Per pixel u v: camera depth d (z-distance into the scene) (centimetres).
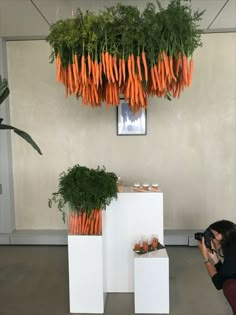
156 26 181
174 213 429
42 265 357
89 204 249
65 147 429
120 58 191
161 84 193
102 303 259
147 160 425
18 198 438
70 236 256
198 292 292
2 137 417
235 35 403
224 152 419
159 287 256
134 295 271
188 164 423
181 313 259
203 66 409
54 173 433
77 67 195
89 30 187
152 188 296
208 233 230
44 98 424
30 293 295
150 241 286
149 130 421
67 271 340
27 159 433
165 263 254
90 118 424
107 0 291
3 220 426
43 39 414
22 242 420
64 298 285
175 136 420
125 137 423
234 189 422
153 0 290
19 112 427
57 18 331
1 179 422
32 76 422
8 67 421
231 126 415
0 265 358
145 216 286
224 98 412
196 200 427
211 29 389
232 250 213
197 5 307
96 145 427
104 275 277
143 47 189
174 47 187
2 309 268
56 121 427
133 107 223
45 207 438
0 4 296
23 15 324
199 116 417
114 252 290
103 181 253
